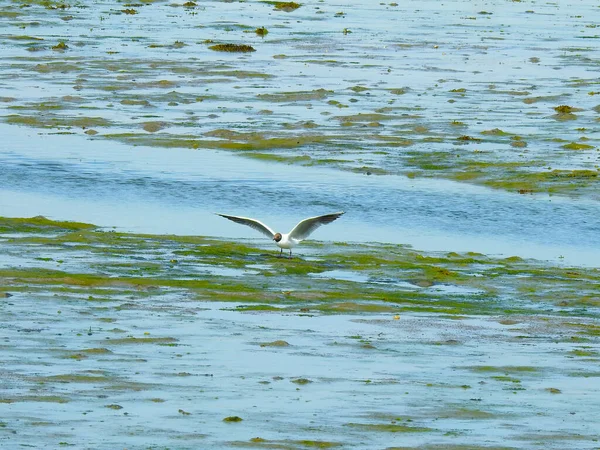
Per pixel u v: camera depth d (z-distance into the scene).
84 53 75.31
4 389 20.27
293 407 20.00
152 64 71.69
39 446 17.56
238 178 43.62
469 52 81.88
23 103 58.00
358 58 77.81
